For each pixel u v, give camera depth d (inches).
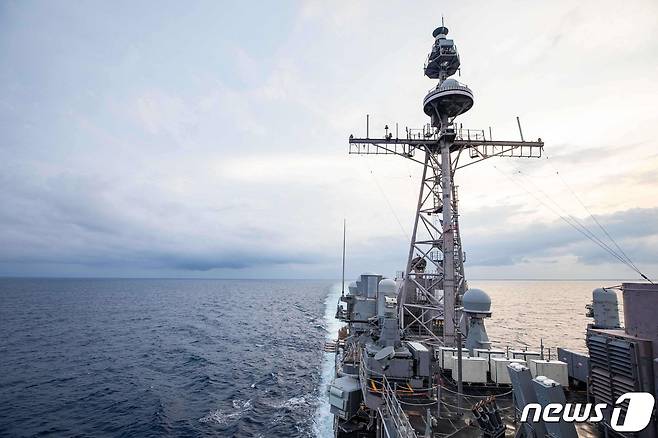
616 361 459.5
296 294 7618.1
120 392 1405.0
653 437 413.1
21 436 1026.7
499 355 734.5
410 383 674.8
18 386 1455.5
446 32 1085.8
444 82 1016.9
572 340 2185.0
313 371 1732.3
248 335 2672.2
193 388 1471.5
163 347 2235.5
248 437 1047.0
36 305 4761.3
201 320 3501.5
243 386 1502.2
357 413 737.6
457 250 1015.0
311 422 1146.7
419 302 1205.7
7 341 2351.1
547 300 5885.8
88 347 2202.3
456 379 712.4
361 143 1069.1
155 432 1069.8
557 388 384.2
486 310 803.4
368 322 954.1
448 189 993.5
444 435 507.8
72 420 1143.0
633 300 454.9
